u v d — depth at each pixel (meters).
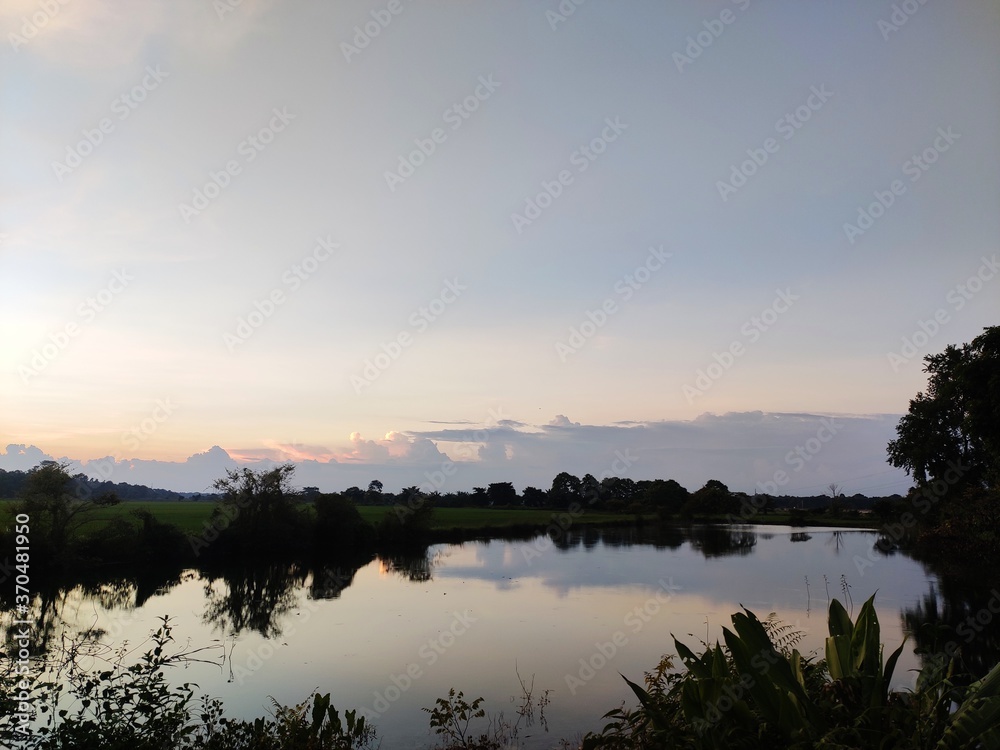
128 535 32.84
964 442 37.12
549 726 9.99
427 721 10.33
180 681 12.62
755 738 3.99
